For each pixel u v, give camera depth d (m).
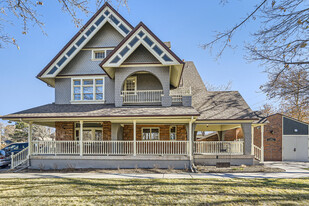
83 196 7.25
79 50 15.89
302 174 11.27
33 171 12.81
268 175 10.93
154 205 6.37
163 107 14.15
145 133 16.80
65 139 15.98
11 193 7.67
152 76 16.38
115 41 16.81
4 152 16.97
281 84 7.78
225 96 17.70
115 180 9.71
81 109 14.52
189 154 13.36
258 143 19.94
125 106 14.69
